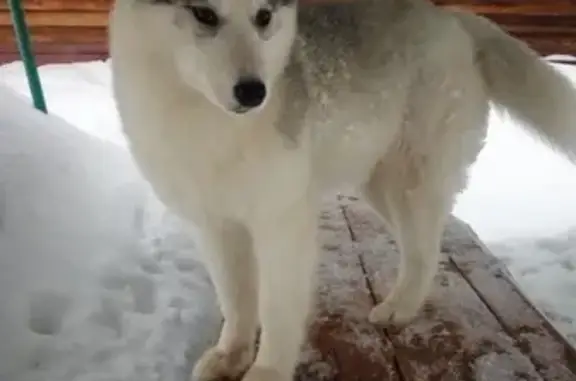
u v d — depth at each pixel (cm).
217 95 94
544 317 134
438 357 120
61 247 131
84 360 109
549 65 139
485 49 137
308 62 108
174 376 112
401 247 136
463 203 224
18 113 165
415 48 124
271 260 108
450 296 142
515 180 245
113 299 125
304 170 105
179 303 130
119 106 105
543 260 183
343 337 126
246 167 101
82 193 152
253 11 95
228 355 117
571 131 141
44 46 350
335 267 153
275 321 108
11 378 103
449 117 130
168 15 95
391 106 123
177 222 161
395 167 132
